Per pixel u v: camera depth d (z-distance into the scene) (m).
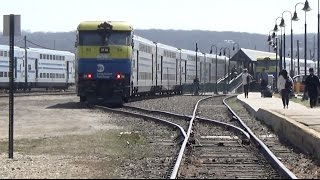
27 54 120.38
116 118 48.41
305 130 28.28
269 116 42.62
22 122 44.41
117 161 24.36
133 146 29.91
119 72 64.06
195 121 45.28
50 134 35.84
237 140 33.03
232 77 144.50
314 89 52.34
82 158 25.33
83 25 64.44
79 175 20.72
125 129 39.16
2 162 24.06
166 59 96.50
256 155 26.55
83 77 64.31
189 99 90.00
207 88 125.75
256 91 125.88
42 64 128.12
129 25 65.00
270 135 37.00
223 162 24.27
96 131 37.72
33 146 29.59
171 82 100.75
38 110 58.09
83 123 43.78
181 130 35.00
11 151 25.42
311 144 26.64
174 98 93.69
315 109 48.50
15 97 89.44
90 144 30.48
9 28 25.11
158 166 23.02
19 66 116.50
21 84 118.31
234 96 106.19
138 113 54.59
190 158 25.06
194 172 21.42
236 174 21.09
